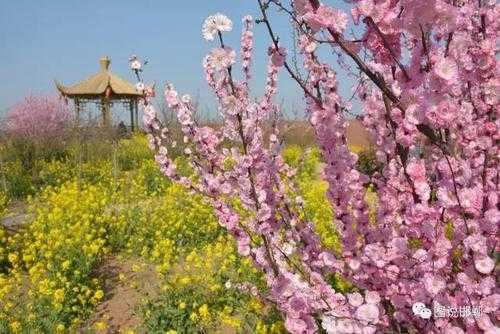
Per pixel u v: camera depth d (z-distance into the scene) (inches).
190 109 126.3
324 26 73.9
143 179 549.0
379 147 112.7
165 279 234.4
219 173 121.2
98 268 296.4
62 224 345.4
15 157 674.2
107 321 223.6
